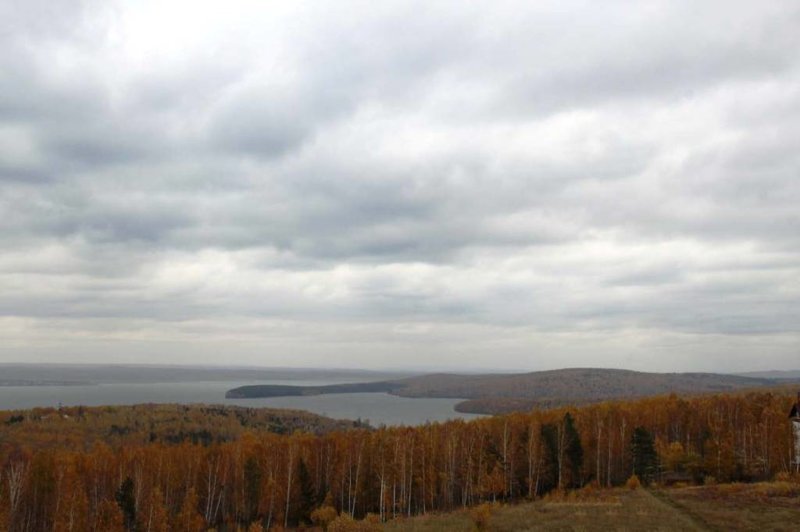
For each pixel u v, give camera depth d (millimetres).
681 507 52531
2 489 84500
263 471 99938
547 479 99688
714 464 88062
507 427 106875
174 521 86125
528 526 48281
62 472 88125
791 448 85062
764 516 45438
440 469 101875
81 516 81438
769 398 117938
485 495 97125
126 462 97250
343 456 102938
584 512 52719
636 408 115938
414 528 53219
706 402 121062
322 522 85562
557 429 100812
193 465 102062
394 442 98125
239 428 170625
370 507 99062
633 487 75000
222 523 98812
